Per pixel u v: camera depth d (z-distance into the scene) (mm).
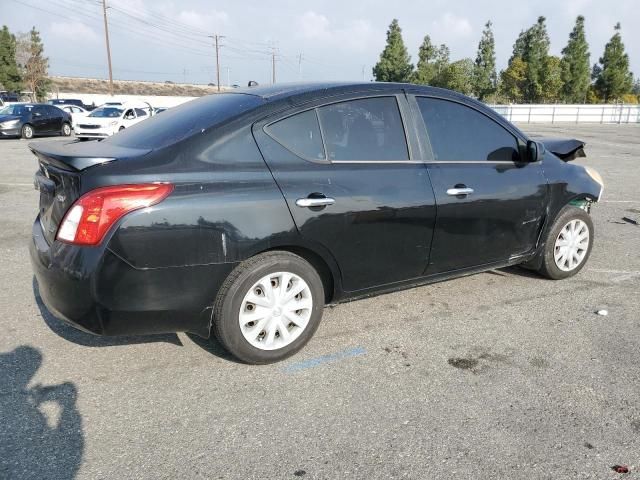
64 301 2852
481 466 2443
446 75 43875
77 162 2771
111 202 2744
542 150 4258
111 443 2600
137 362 3377
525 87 48219
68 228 2816
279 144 3229
